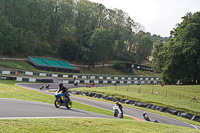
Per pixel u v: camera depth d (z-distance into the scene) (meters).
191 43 47.47
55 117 9.39
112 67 98.81
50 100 20.44
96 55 84.81
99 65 96.50
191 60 48.41
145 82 79.19
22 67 60.00
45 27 82.75
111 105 27.41
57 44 92.25
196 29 49.47
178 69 51.97
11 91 21.86
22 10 73.00
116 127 8.59
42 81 48.56
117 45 113.31
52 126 7.00
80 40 93.12
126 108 26.38
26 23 75.12
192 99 32.69
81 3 97.12
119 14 113.62
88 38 93.00
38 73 53.62
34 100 17.19
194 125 21.48
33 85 42.16
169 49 51.66
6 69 50.00
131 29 120.25
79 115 11.45
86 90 38.06
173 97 34.62
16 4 73.81
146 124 11.53
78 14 95.38
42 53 81.88
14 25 75.81
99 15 111.06
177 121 22.28
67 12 90.62
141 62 127.12
